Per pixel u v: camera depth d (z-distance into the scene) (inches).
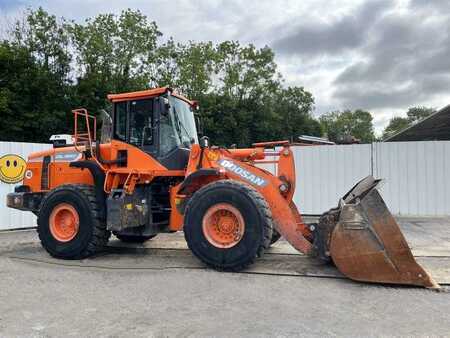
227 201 213.9
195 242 219.0
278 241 298.5
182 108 274.2
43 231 257.9
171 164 252.2
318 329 138.6
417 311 155.4
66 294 180.5
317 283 192.9
